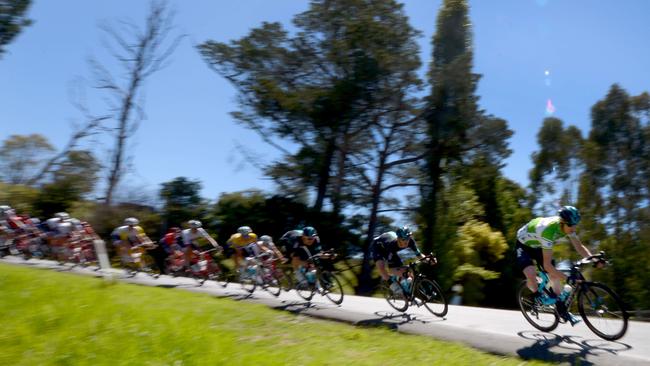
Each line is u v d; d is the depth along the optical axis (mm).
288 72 26438
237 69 25719
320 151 25906
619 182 40781
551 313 6527
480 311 9023
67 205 27156
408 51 25641
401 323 7605
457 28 26688
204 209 27500
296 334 6820
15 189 26969
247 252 11844
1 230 17516
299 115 24453
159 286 12766
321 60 25969
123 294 8992
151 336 5645
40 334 5672
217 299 10062
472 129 26562
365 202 28641
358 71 23688
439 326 7254
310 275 10086
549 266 6125
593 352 5461
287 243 10547
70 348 5223
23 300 7012
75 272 14602
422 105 26328
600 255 5914
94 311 6555
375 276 28469
